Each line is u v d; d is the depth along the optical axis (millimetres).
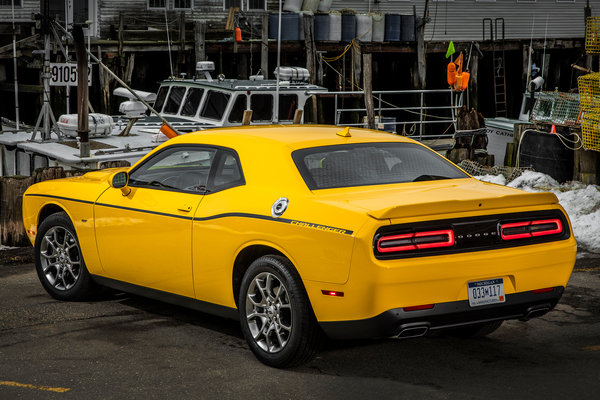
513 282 5316
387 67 30391
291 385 5234
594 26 13469
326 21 25641
